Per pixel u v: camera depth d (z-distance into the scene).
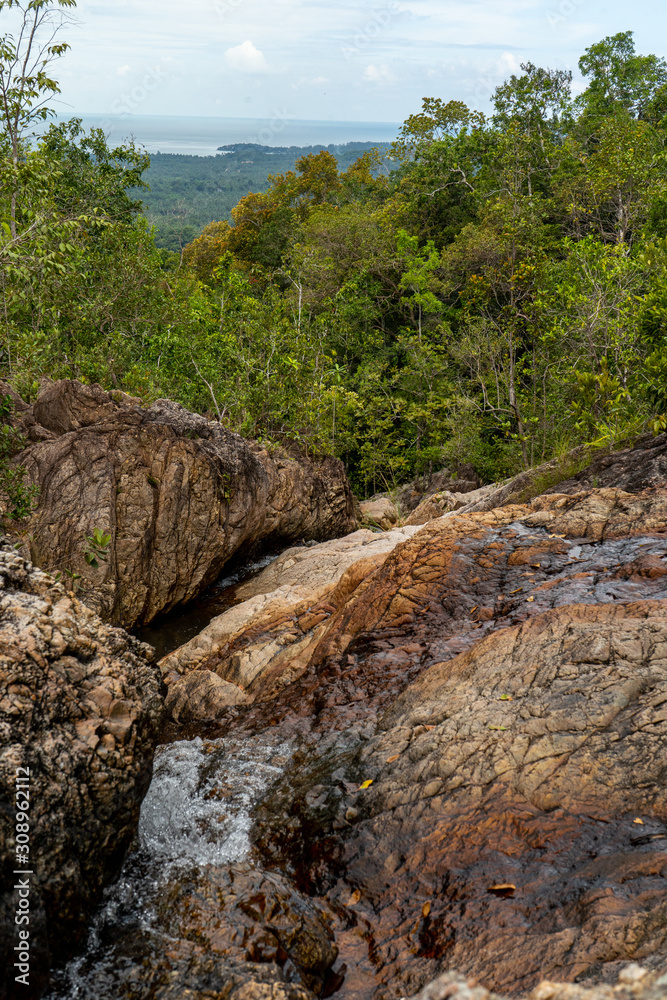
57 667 4.00
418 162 43.38
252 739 6.59
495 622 7.23
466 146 40.12
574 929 3.27
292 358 20.94
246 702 7.81
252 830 5.16
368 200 50.28
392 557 9.05
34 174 14.14
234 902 4.06
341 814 4.99
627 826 4.00
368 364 34.22
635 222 29.53
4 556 4.45
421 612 7.96
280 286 46.69
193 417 14.51
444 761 5.00
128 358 21.75
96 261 21.36
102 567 12.24
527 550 8.50
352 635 8.16
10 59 14.80
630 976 1.67
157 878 4.45
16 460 12.36
